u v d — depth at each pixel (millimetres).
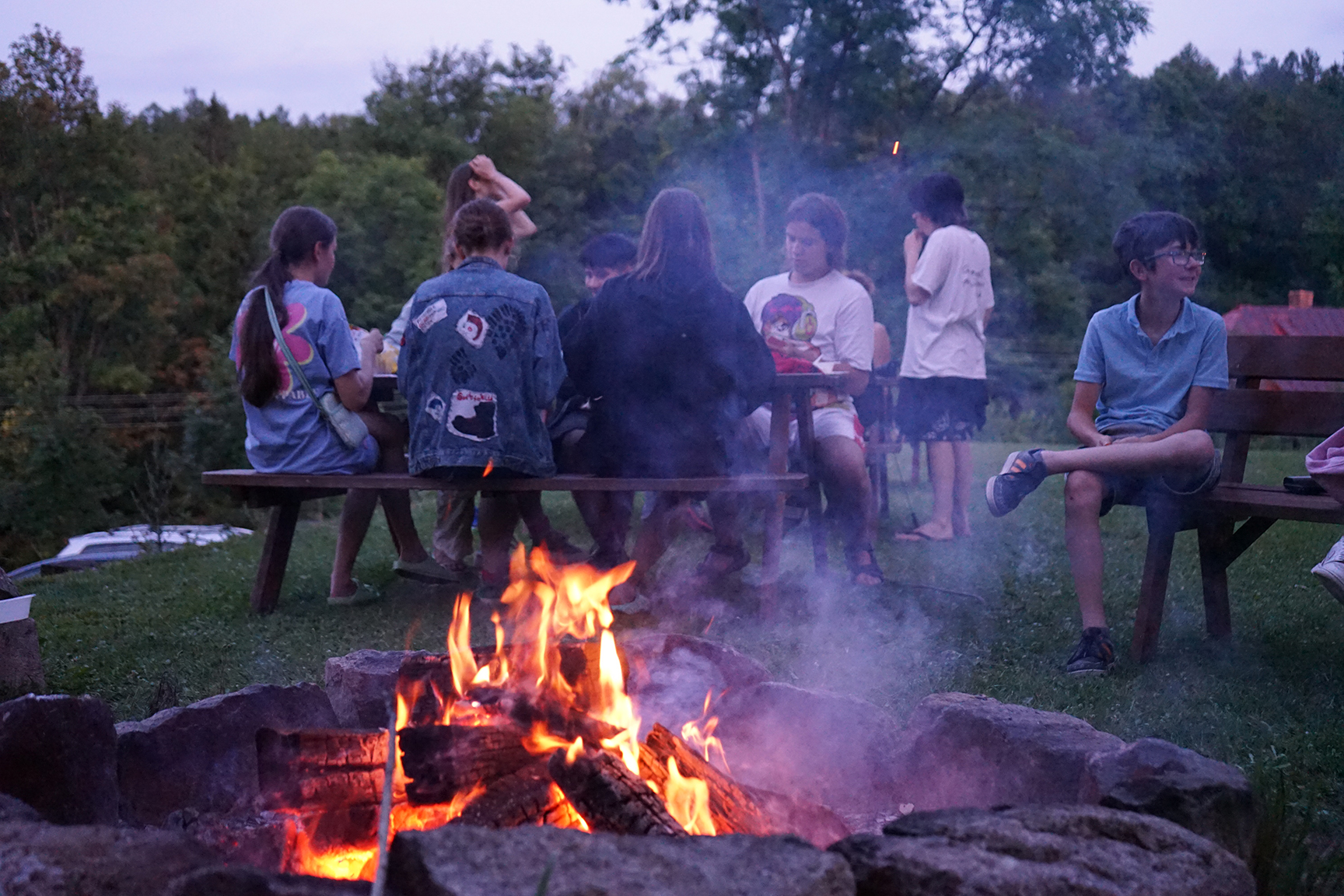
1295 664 3449
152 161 56156
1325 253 40062
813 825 2002
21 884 1417
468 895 1292
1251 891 1575
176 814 2145
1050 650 3723
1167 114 37844
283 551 4688
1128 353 3787
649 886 1329
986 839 1536
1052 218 27625
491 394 4156
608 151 54969
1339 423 3705
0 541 36781
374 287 45656
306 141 59469
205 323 50062
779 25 26359
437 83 55500
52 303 42156
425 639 4051
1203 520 3670
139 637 4297
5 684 3516
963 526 6043
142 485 40969
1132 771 1865
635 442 4199
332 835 2146
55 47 44375
